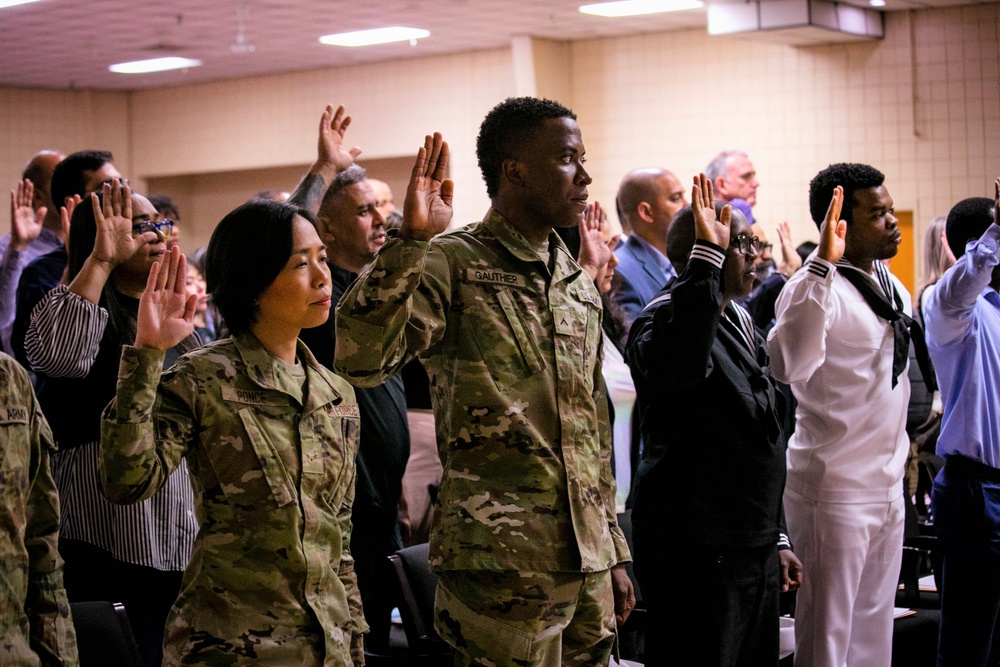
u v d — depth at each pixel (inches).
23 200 174.1
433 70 470.3
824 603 140.2
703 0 360.2
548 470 98.2
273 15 384.5
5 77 502.6
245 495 88.7
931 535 181.5
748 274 127.8
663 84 420.8
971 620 158.6
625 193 190.2
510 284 101.4
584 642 102.1
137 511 118.5
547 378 100.3
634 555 125.1
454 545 96.8
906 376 145.0
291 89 507.8
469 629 96.7
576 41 438.3
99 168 168.2
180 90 539.2
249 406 90.2
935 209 369.4
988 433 157.9
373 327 91.3
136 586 119.3
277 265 92.1
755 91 401.4
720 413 121.0
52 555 82.4
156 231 123.0
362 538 135.9
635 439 159.3
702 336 110.9
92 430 119.5
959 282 153.3
